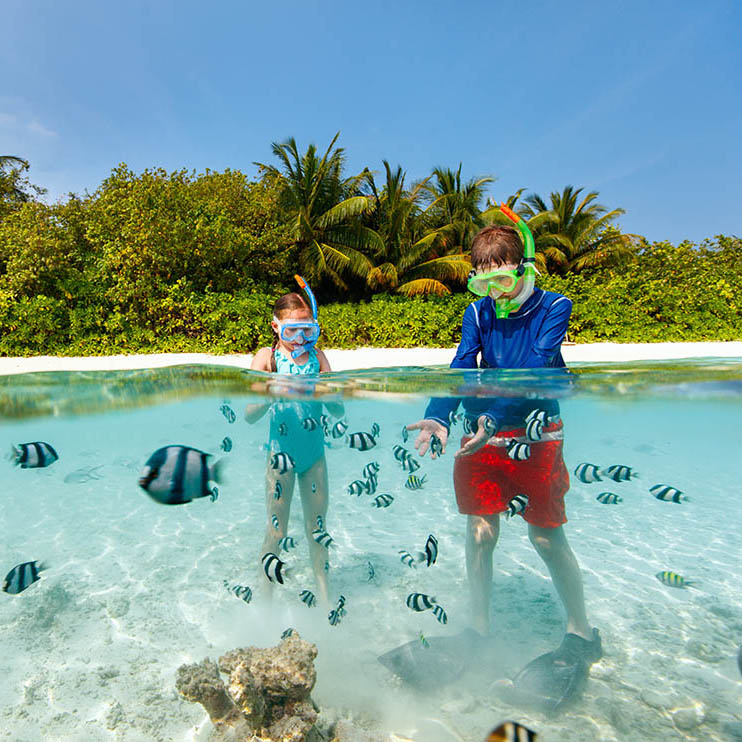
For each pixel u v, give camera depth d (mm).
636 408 3693
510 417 2617
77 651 3047
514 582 3719
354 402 3625
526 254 2695
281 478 3281
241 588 3215
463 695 2525
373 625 3215
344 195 25922
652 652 2920
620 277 22078
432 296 20922
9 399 3525
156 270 17672
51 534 4762
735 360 5121
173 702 2637
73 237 19609
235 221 22188
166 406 4234
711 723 2359
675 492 3504
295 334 3609
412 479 4156
